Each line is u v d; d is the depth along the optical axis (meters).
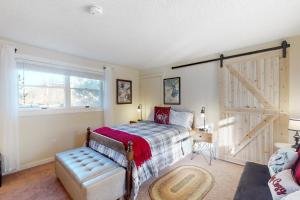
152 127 3.28
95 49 3.05
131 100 4.71
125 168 1.97
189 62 3.74
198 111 3.58
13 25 2.09
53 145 3.15
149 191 2.12
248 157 2.90
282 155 1.59
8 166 2.54
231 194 2.06
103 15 1.85
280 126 2.58
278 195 1.15
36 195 2.02
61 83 3.31
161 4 1.64
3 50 2.49
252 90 2.85
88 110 3.72
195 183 2.31
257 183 1.48
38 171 2.67
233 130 3.07
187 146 3.20
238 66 3.00
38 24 2.06
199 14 1.84
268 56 2.69
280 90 2.58
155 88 4.52
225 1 1.61
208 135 3.10
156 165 2.37
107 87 3.98
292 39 2.48
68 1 1.59
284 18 1.95
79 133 3.55
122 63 4.12
